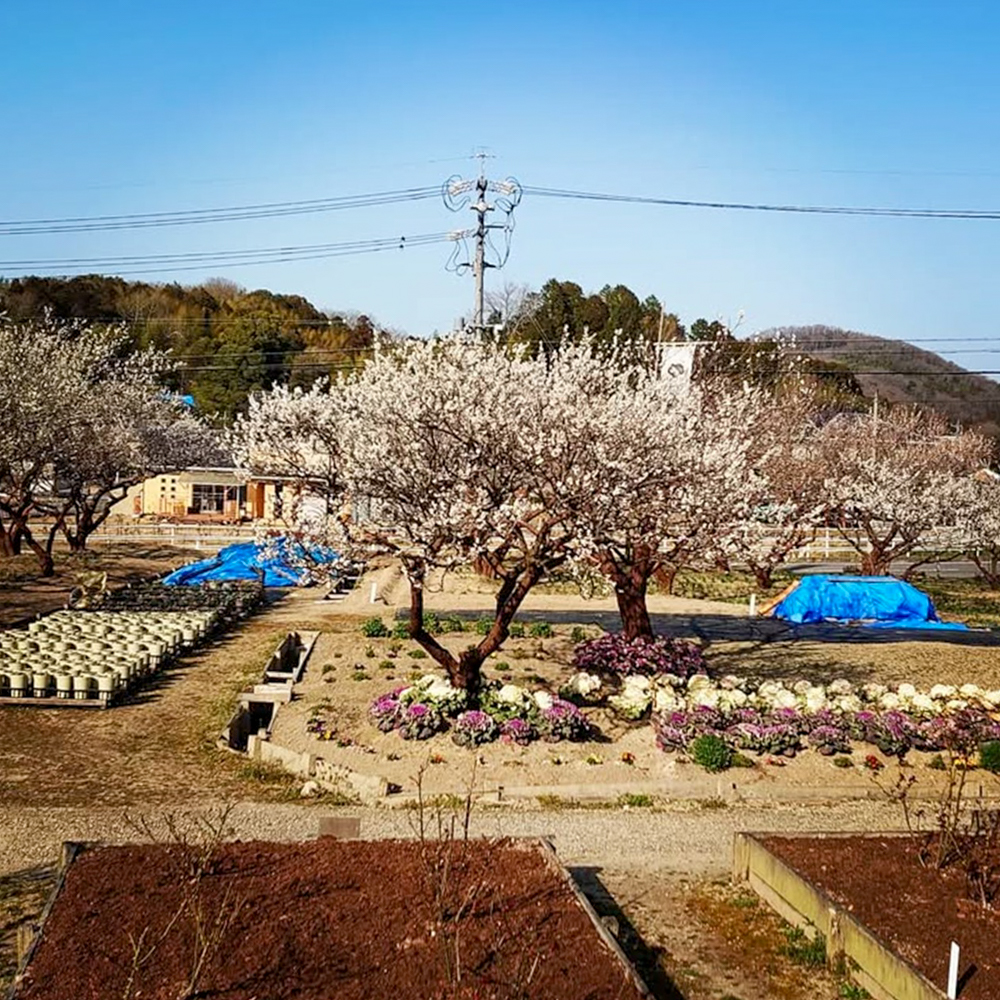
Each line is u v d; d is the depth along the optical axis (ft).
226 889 33.12
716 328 116.16
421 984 27.37
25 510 117.70
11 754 54.03
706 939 34.91
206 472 191.21
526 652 76.54
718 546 59.26
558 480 54.49
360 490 57.31
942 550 151.43
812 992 31.42
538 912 32.07
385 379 62.54
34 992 26.48
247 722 63.41
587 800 48.78
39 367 110.52
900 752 54.39
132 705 64.08
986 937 31.42
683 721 54.70
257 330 254.27
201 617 85.81
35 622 83.05
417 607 57.57
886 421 168.86
